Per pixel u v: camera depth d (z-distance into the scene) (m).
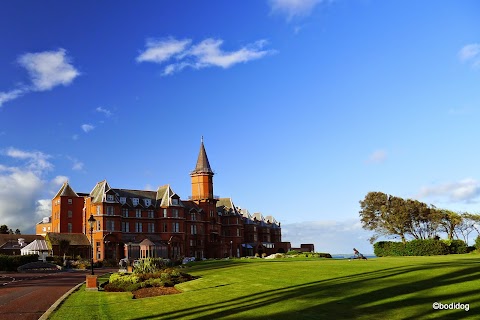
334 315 15.80
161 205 103.94
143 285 30.80
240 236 124.75
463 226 75.81
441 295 16.61
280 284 24.81
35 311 21.34
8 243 96.00
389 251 64.50
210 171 119.31
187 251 108.06
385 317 14.75
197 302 22.27
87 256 93.75
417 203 81.31
